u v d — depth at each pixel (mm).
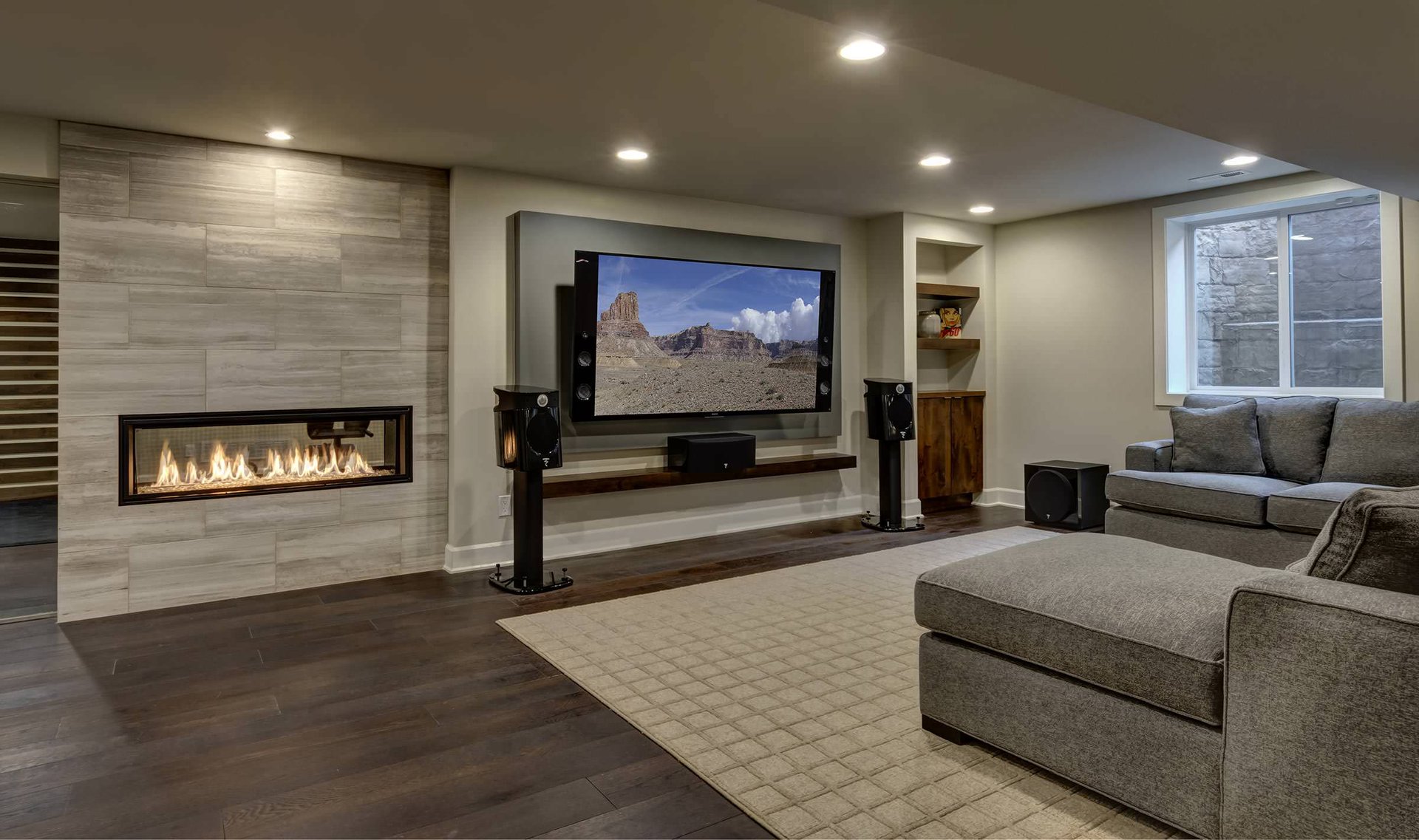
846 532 5430
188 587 3844
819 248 5727
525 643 3244
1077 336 5812
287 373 4055
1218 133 2896
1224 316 5211
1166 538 4285
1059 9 1857
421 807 2029
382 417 4305
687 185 4883
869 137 3873
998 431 6430
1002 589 2188
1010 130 3770
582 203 4801
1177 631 1845
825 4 1833
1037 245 6051
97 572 3641
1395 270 4254
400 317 4355
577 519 4867
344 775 2193
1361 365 4602
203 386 3854
